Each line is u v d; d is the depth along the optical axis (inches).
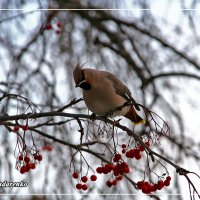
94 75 365.1
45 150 433.1
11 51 533.0
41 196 421.1
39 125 318.0
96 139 351.6
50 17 512.4
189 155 498.9
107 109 369.4
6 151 433.1
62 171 448.8
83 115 310.0
